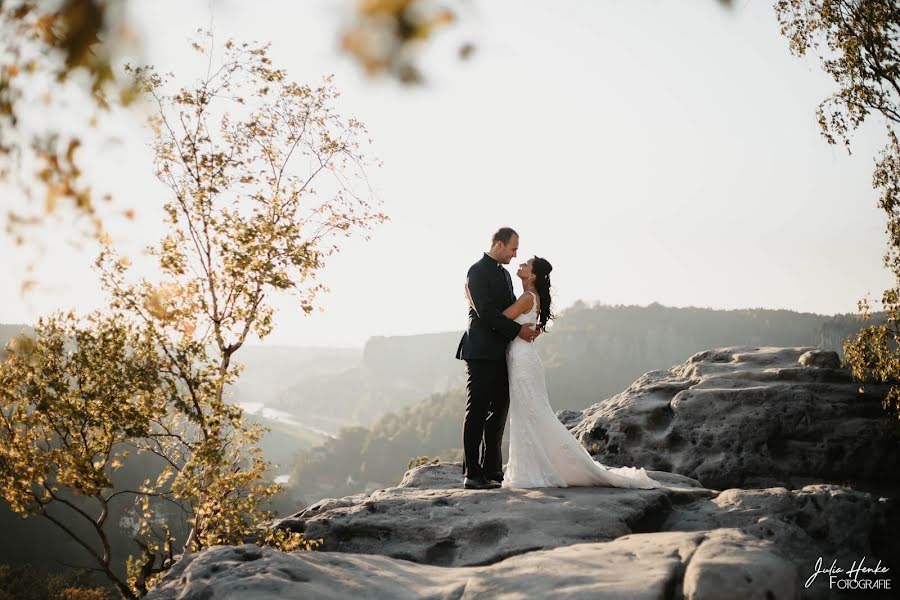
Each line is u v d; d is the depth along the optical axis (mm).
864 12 13578
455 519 6164
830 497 6266
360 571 4840
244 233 9742
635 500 6363
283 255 9977
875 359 11266
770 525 5863
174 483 9500
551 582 4188
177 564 5000
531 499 6480
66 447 10406
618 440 11328
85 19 1293
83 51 1330
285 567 4695
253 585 4352
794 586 4066
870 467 10047
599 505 6238
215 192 10039
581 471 7133
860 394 10906
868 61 13719
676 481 8383
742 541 4602
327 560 5016
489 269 7359
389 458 184125
